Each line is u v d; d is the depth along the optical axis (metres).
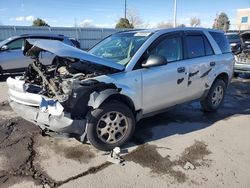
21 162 3.50
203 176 3.22
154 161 3.55
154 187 3.00
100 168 3.38
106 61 3.66
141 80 3.91
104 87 3.60
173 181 3.12
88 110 3.60
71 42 11.35
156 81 4.09
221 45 5.52
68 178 3.17
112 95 3.70
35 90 3.82
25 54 4.28
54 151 3.79
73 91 3.34
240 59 8.95
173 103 4.55
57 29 22.53
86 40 24.64
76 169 3.35
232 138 4.29
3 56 9.71
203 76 4.96
